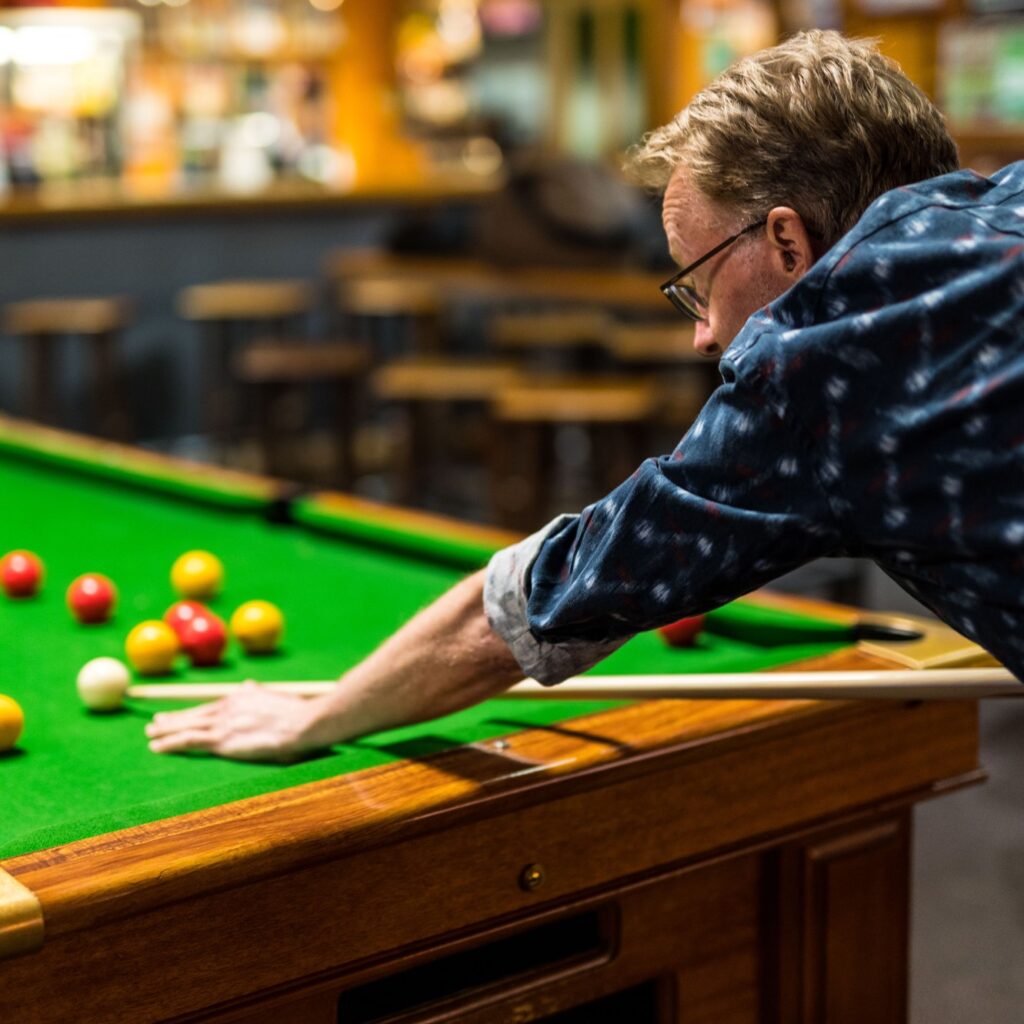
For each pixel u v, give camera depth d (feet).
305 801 4.58
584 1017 5.70
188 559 7.84
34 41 26.66
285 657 6.86
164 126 29.27
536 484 17.80
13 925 3.87
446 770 4.81
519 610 4.56
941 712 5.78
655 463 4.09
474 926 4.81
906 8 18.54
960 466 3.60
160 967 4.23
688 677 5.18
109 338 22.47
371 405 25.23
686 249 4.35
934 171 4.17
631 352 18.45
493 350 23.07
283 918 4.42
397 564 8.46
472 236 22.17
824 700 5.38
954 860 10.32
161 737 5.58
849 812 5.65
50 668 6.71
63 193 25.05
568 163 20.16
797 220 4.09
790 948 5.70
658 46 28.81
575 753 4.92
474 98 34.37
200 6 29.01
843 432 3.72
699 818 5.21
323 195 25.30
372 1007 5.18
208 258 24.94
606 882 5.06
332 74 30.27
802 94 4.09
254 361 21.54
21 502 10.20
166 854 4.21
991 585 3.65
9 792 5.17
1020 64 17.97
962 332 3.61
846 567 15.51
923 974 8.87
